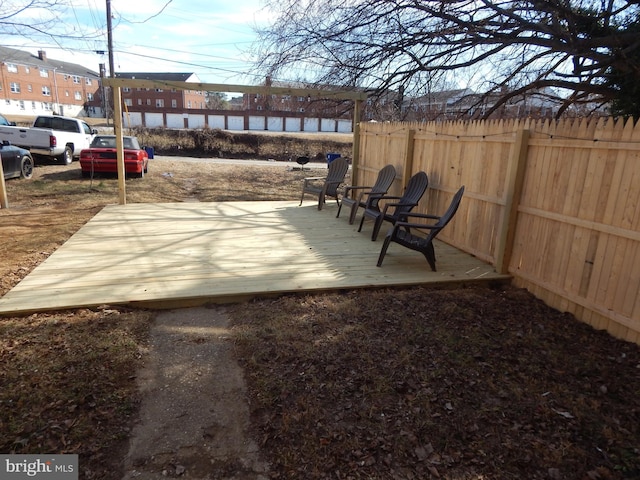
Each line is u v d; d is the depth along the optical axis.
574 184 3.63
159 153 25.34
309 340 3.04
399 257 5.04
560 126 3.76
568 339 3.22
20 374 2.49
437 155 5.98
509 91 7.01
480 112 7.59
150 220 6.62
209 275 4.20
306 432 2.18
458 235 5.55
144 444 2.10
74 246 5.09
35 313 3.30
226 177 13.80
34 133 12.53
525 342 3.13
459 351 2.94
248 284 3.98
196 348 2.98
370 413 2.30
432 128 6.05
